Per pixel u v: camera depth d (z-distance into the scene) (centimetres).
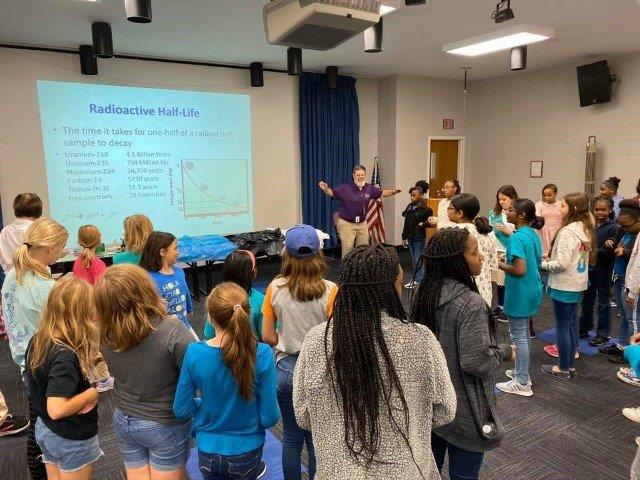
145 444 154
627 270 313
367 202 587
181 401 146
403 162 762
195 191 625
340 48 541
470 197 268
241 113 646
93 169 555
